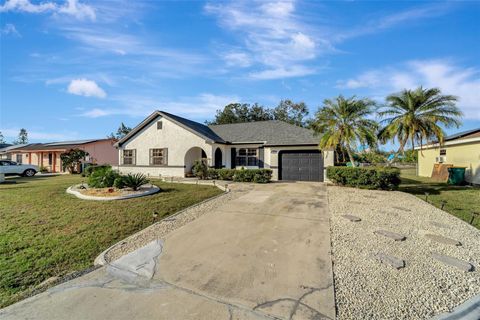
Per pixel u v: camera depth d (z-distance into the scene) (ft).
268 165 53.01
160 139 57.06
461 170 44.96
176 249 13.82
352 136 37.78
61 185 39.24
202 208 23.72
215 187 37.60
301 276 10.66
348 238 15.42
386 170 35.53
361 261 12.14
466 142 44.29
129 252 13.44
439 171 54.54
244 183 43.93
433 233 16.48
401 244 14.44
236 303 8.77
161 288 9.84
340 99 39.40
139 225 18.40
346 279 10.43
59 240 15.06
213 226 18.06
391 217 20.49
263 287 9.81
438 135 39.04
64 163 72.49
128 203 24.93
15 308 8.56
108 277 10.78
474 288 9.78
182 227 17.84
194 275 10.84
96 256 13.07
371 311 8.31
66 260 12.47
